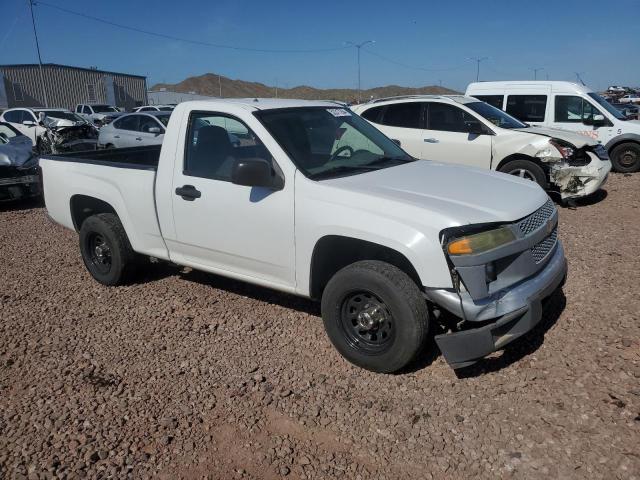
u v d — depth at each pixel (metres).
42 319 5.02
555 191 8.59
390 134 9.67
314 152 4.36
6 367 4.19
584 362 3.82
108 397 3.72
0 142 11.25
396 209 3.58
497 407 3.40
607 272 5.48
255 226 4.23
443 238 3.38
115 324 4.84
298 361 4.08
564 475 2.82
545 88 12.34
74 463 3.08
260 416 3.45
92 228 5.55
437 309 3.76
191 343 4.43
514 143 8.59
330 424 3.34
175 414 3.50
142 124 14.27
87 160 5.75
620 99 49.59
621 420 3.19
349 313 3.90
